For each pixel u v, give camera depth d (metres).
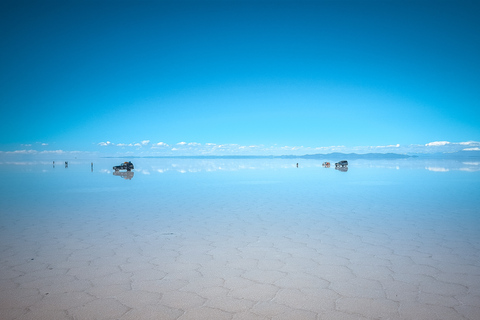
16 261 4.92
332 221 8.16
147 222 8.12
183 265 4.71
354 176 27.86
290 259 4.98
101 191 16.11
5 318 3.12
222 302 3.47
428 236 6.49
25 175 30.45
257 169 45.59
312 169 44.25
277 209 10.23
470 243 5.91
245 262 4.85
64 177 27.52
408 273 4.34
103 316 3.17
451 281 4.05
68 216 9.03
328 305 3.39
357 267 4.59
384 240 6.17
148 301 3.50
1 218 8.71
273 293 3.70
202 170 42.94
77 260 4.97
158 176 29.27
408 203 11.45
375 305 3.38
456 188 16.89
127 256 5.18
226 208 10.49
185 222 8.10
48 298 3.59
